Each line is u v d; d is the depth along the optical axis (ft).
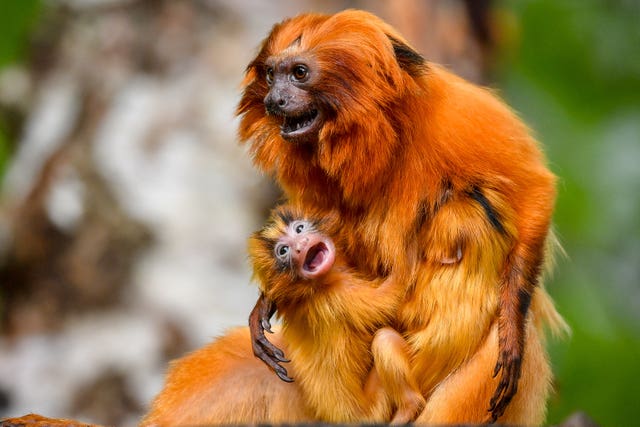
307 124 39.52
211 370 43.01
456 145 38.73
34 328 65.10
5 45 79.82
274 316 46.78
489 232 38.55
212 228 65.92
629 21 90.27
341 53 38.91
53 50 70.69
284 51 39.73
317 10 71.20
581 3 90.48
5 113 71.77
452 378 39.06
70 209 66.03
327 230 41.27
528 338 40.29
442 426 35.60
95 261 65.31
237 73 69.10
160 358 63.77
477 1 74.54
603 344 78.89
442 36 72.54
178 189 66.23
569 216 84.02
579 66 89.56
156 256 65.36
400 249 39.65
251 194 67.05
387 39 39.22
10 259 65.92
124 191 66.03
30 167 67.82
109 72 69.00
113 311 64.85
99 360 63.67
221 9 70.38
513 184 38.96
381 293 39.93
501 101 41.24
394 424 38.70
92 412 63.16
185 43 69.51
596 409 76.02
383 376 38.93
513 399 39.73
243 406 42.39
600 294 83.92
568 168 86.12
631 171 86.17
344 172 39.58
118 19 70.08
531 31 89.92
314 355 40.63
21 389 63.87
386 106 38.86
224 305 64.75
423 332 39.22
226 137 67.67
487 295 38.75
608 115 88.84
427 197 39.17
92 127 67.77
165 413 42.65
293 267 40.50
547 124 87.86
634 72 89.30
